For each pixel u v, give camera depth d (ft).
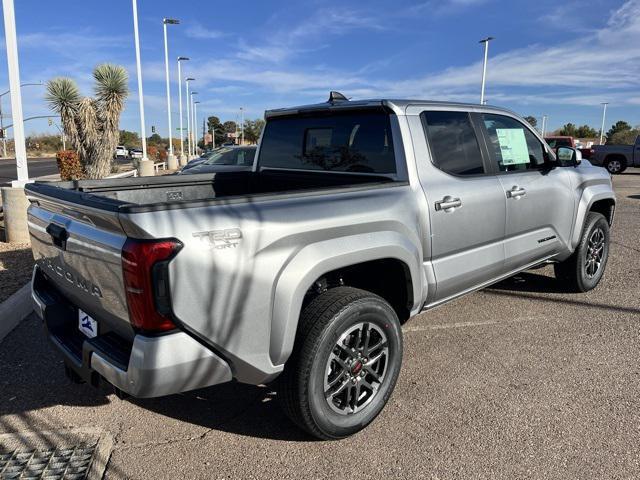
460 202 12.34
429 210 11.62
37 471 9.18
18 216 25.73
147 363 7.75
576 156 16.96
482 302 17.95
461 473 9.17
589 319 16.30
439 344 14.52
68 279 9.72
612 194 18.85
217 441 10.19
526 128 15.53
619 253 25.48
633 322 16.01
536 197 14.99
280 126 14.67
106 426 10.70
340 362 9.77
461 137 13.14
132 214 7.50
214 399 11.82
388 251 10.38
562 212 16.35
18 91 28.81
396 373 10.76
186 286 7.81
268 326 8.77
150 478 9.11
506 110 15.02
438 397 11.69
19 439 10.16
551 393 11.82
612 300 18.06
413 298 11.37
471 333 15.28
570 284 18.47
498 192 13.53
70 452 9.78
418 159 11.87
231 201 8.49
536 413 11.01
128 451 9.87
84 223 8.87
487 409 11.18
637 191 56.34
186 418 11.03
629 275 21.26
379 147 12.16
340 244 9.60
